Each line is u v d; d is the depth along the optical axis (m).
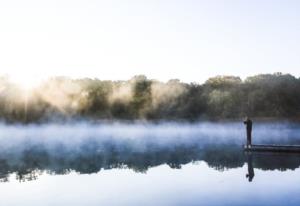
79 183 17.12
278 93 103.12
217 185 15.81
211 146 34.09
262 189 14.83
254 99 102.38
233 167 20.66
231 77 120.00
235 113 103.12
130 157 26.62
